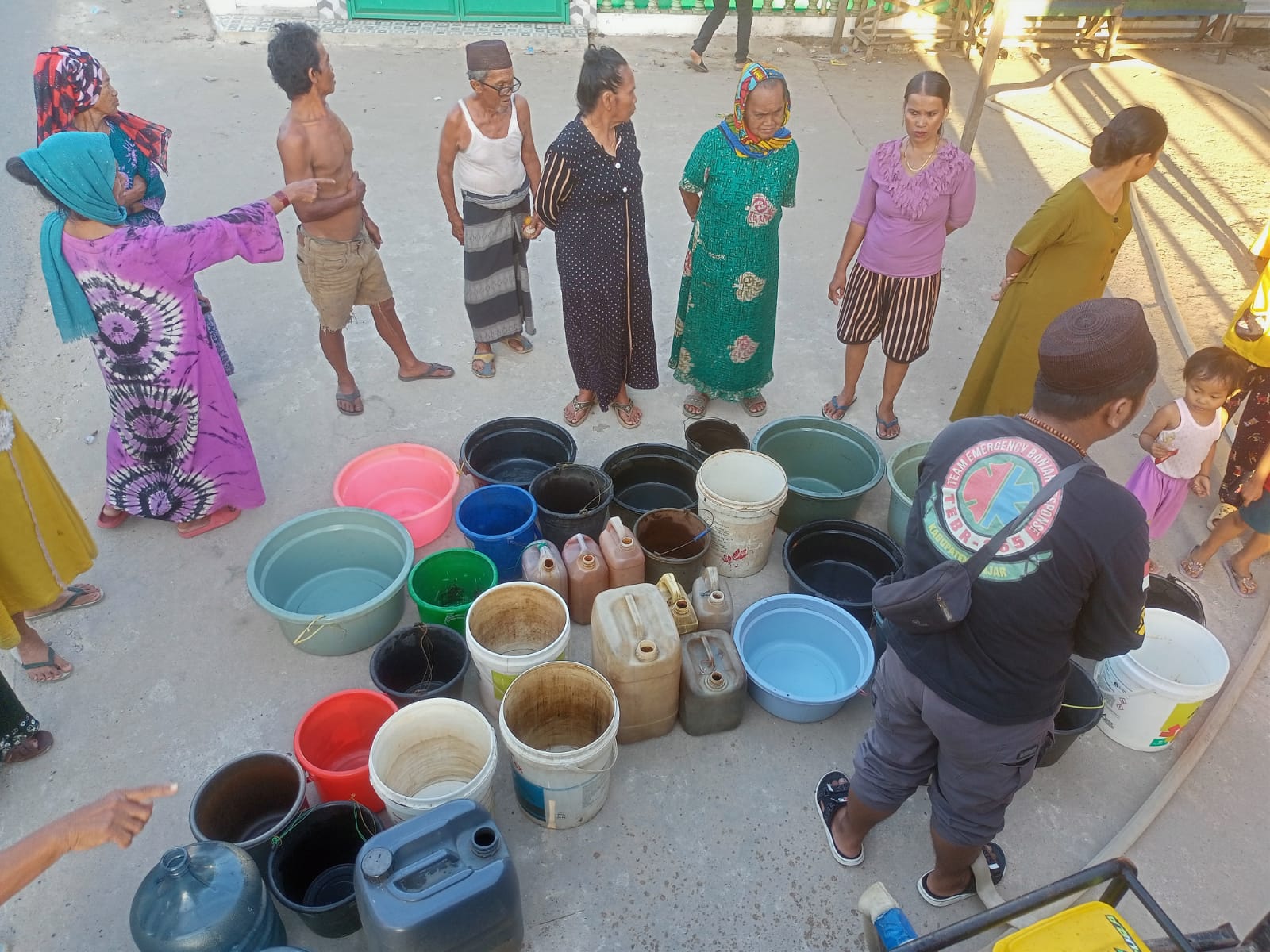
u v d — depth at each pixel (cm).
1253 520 321
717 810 269
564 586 303
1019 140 705
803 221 589
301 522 319
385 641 283
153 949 196
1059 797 276
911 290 367
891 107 753
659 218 584
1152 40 896
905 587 181
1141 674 271
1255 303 325
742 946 238
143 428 315
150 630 316
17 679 297
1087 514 167
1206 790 278
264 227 305
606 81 317
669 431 413
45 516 276
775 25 877
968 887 245
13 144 629
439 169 390
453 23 841
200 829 228
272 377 437
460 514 322
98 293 283
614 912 244
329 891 242
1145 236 565
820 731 292
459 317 488
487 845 206
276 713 291
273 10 827
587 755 233
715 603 293
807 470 390
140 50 784
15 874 151
